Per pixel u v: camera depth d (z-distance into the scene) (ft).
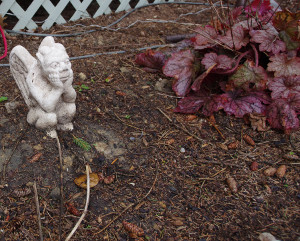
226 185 7.14
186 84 8.89
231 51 9.22
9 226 6.06
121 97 9.16
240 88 8.59
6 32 11.32
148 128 8.36
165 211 6.57
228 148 8.00
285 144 8.07
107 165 7.32
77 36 11.94
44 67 6.26
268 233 6.01
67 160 7.22
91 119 8.31
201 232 6.23
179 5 14.85
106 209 6.52
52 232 6.05
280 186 7.12
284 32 8.53
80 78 9.73
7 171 6.84
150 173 7.29
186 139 8.18
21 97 8.74
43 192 6.64
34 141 7.36
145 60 10.21
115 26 12.79
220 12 14.01
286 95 8.12
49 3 11.82
